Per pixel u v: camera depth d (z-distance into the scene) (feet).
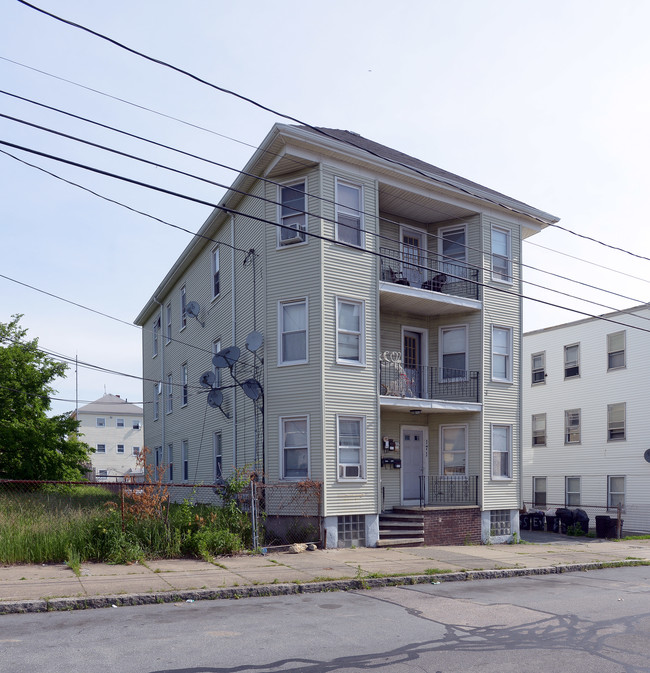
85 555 39.29
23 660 21.04
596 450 92.02
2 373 87.71
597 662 22.38
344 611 29.66
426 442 64.80
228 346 65.87
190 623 26.50
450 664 21.68
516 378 66.13
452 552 51.62
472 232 65.57
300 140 53.42
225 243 62.03
